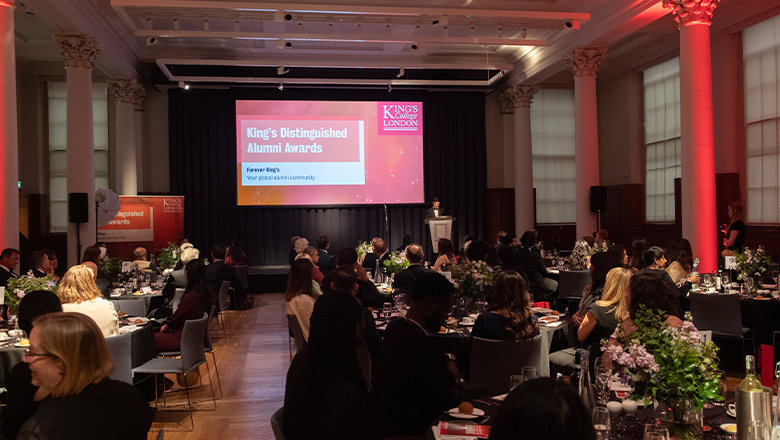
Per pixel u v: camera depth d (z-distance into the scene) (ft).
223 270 27.86
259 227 43.62
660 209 39.88
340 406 6.18
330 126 43.96
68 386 5.64
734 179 31.91
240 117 43.16
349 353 6.45
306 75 40.42
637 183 41.73
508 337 11.68
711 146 24.35
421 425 8.46
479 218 46.34
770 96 30.01
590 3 30.27
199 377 18.11
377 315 16.67
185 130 42.96
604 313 12.21
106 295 22.89
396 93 44.78
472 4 30.50
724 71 31.99
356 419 6.21
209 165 43.32
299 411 6.36
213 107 43.29
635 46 39.01
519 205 43.86
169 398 17.01
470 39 28.86
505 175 47.60
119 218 37.93
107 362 5.90
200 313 17.37
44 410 5.58
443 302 9.07
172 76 37.32
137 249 31.40
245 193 43.27
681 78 24.93
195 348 15.15
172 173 42.91
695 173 24.38
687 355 6.63
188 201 43.04
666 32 33.63
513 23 32.37
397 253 26.91
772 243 29.86
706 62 24.32
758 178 30.96
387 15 31.09
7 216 21.84
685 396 6.55
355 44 38.47
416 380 8.48
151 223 38.58
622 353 7.02
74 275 13.50
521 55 40.91
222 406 16.21
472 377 12.08
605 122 45.29
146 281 26.78
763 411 5.97
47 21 27.02
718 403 7.80
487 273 15.93
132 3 23.13
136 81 39.88
